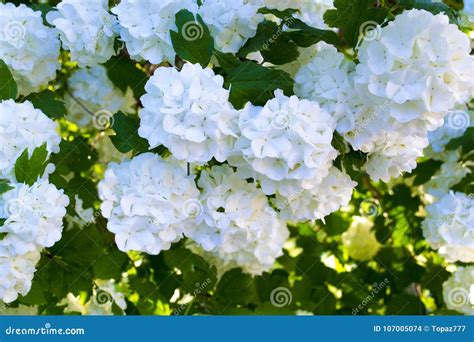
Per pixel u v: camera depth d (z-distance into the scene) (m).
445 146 3.13
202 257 3.07
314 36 2.30
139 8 2.27
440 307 3.37
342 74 2.16
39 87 2.69
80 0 2.43
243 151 1.99
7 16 2.46
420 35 1.93
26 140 2.20
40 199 2.09
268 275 3.13
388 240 3.53
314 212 2.24
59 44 2.55
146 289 2.91
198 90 1.99
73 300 2.89
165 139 1.99
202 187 2.22
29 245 2.06
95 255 2.64
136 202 2.08
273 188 2.06
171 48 2.26
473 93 2.77
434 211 2.93
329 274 3.39
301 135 1.96
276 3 2.40
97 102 3.11
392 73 1.95
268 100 2.05
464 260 2.90
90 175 3.29
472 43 2.66
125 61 2.74
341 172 2.23
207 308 3.03
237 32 2.30
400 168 2.31
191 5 2.25
